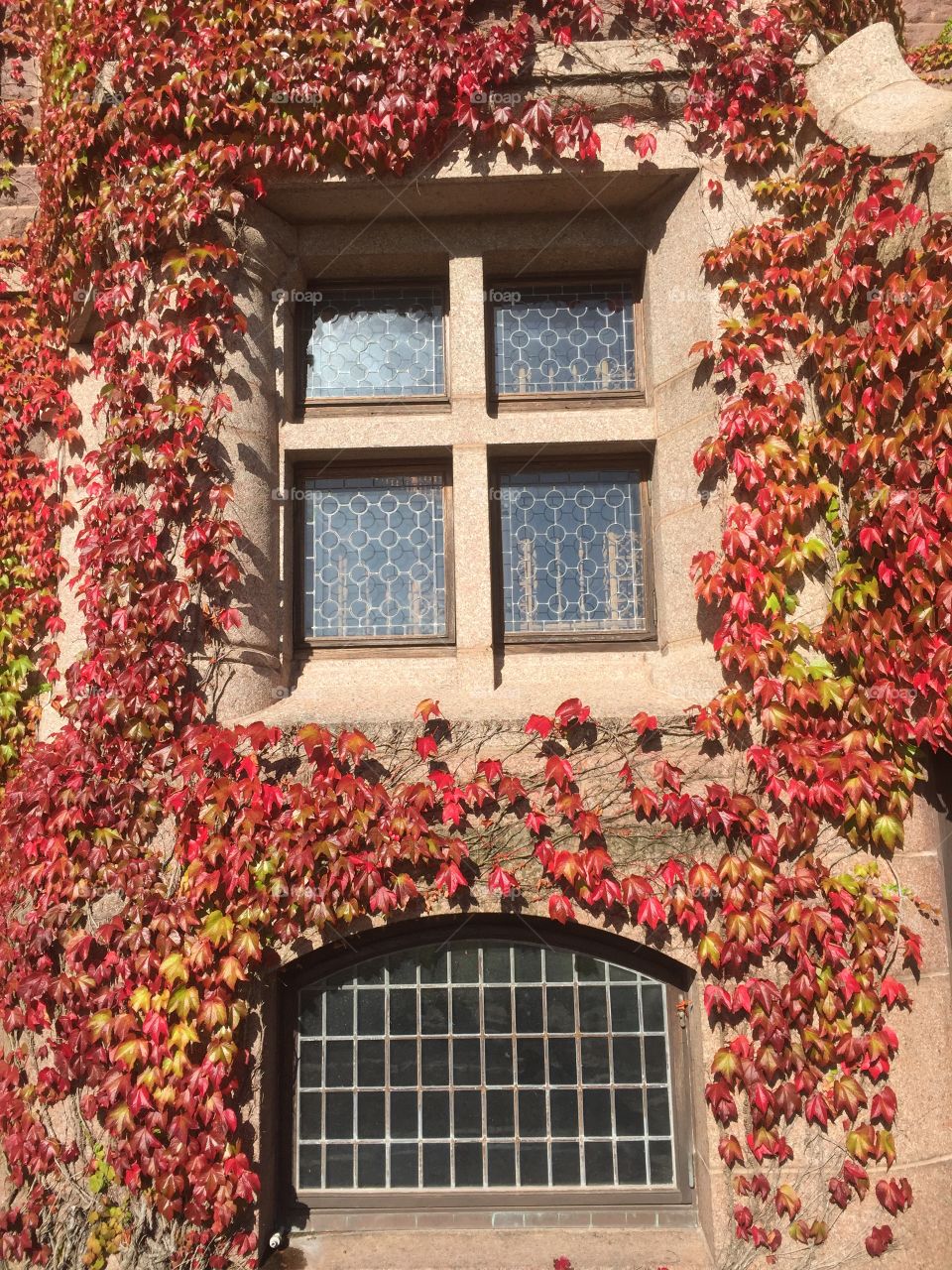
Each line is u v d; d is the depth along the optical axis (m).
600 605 4.39
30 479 4.48
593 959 3.96
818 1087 3.63
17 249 4.65
